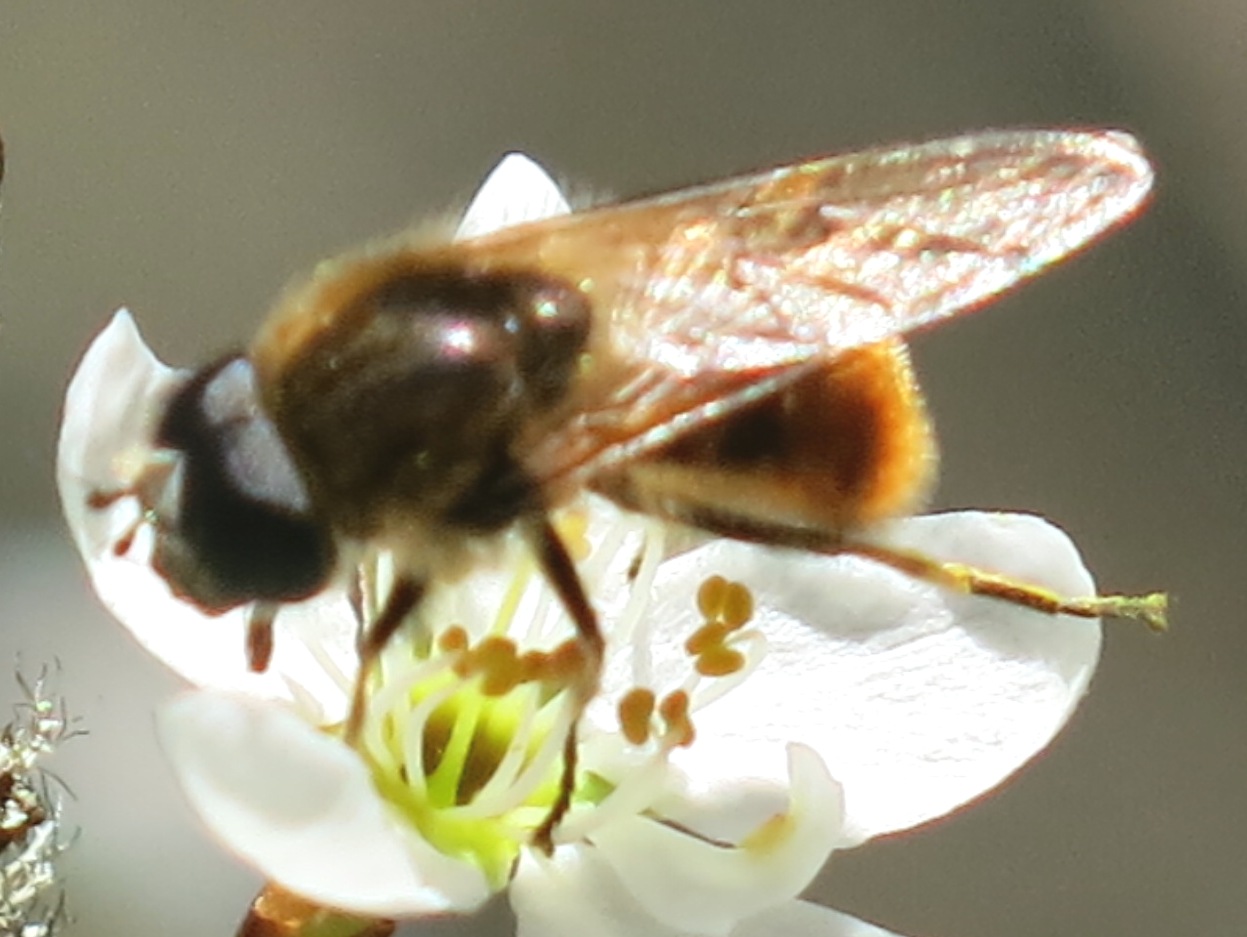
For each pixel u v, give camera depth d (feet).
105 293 0.21
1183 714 0.21
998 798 0.21
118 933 0.17
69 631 0.18
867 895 0.20
